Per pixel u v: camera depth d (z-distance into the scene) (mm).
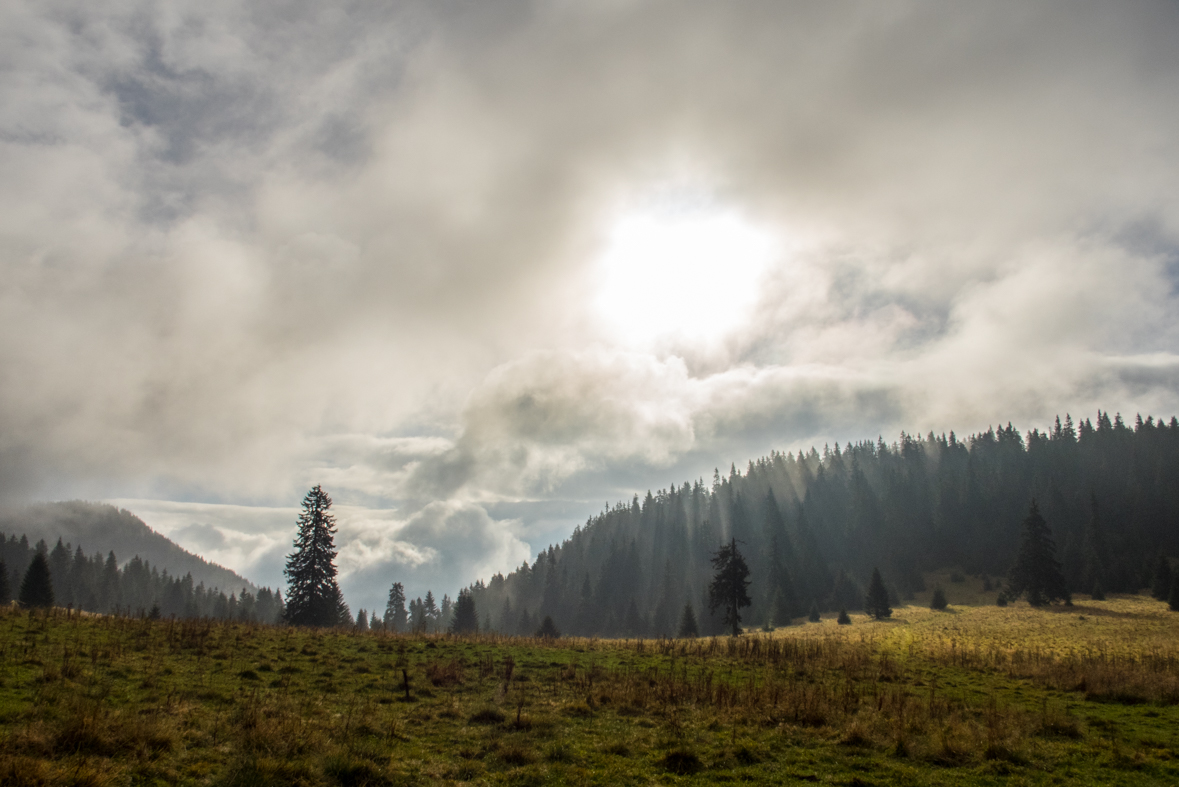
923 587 130000
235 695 16188
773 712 17844
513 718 16375
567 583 172125
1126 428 175000
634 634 121188
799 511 149000
